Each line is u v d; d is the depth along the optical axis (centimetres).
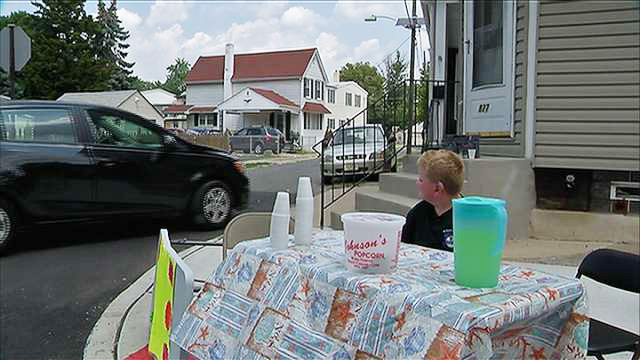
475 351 154
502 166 562
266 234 332
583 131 546
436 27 880
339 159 1170
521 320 167
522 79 584
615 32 528
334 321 186
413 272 196
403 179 675
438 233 276
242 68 3953
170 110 4112
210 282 238
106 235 665
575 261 487
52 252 580
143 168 638
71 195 586
